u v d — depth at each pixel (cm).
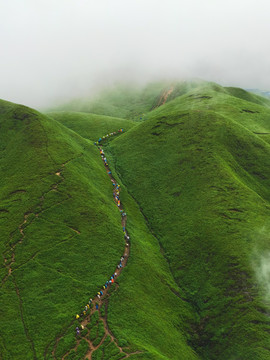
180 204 10994
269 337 6606
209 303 7794
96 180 11781
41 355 5794
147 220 11000
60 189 10069
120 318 6788
